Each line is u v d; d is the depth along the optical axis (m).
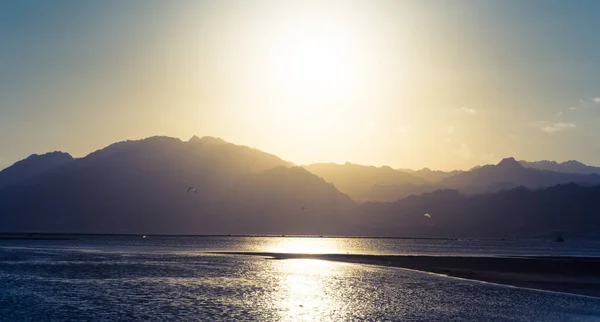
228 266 100.44
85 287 67.50
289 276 82.31
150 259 118.81
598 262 113.44
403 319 50.22
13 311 51.47
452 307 56.09
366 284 73.12
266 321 48.62
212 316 50.31
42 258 116.06
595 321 50.28
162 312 51.75
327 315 51.56
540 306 57.56
